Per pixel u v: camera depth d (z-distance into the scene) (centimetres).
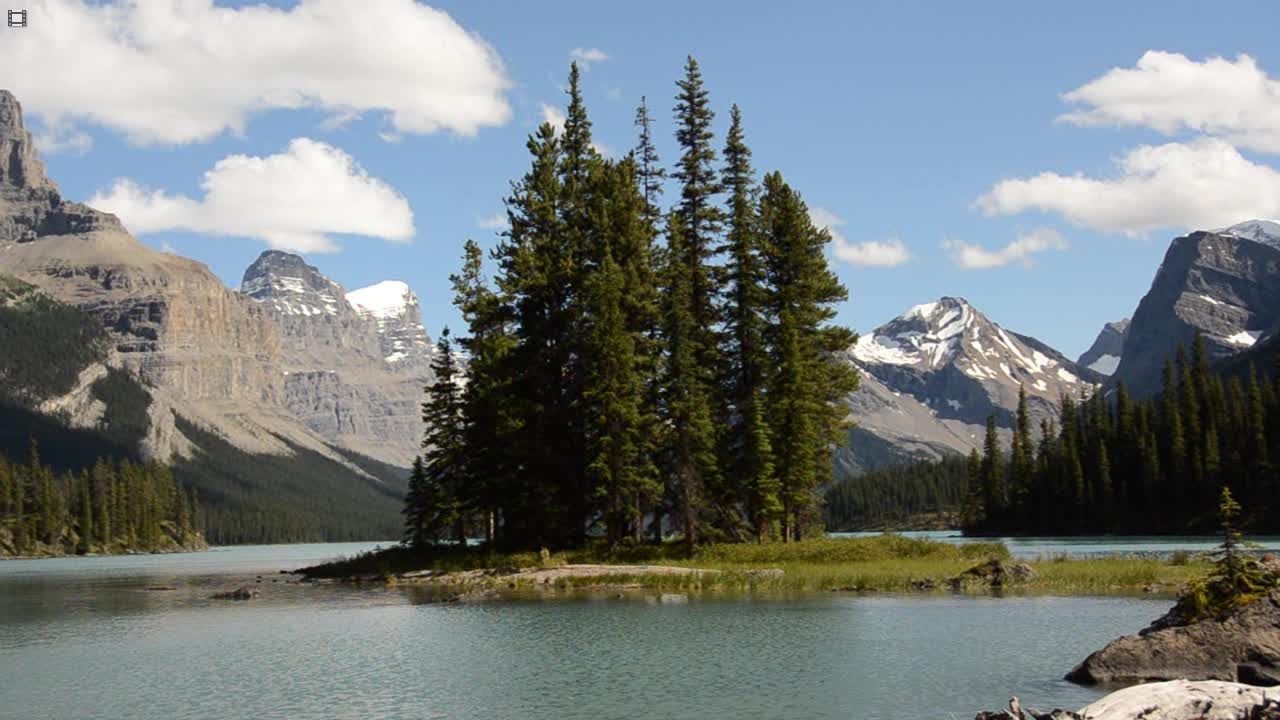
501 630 4212
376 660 3541
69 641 4328
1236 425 15550
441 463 8219
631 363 6738
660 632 4038
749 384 7481
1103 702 2131
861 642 3659
